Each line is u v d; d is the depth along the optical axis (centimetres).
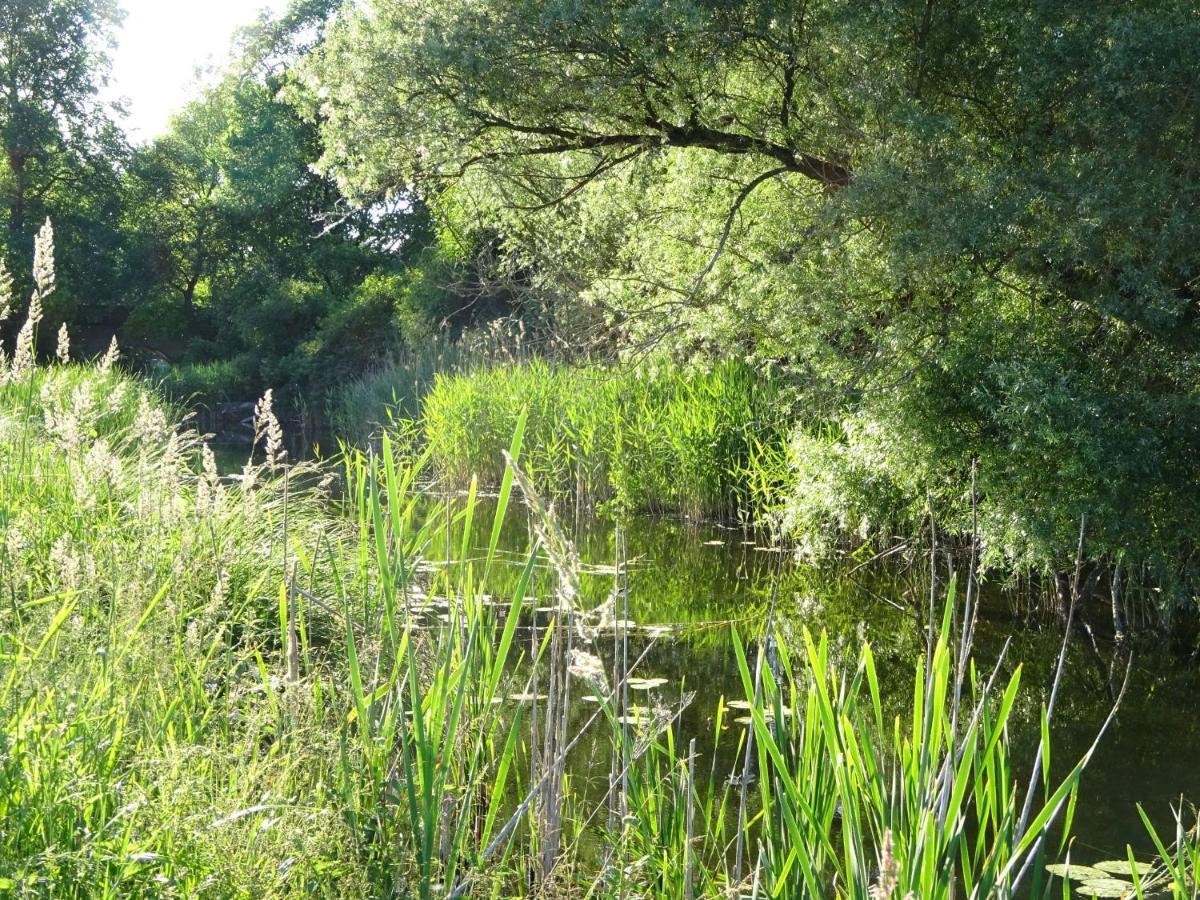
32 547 392
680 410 1438
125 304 3912
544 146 1386
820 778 254
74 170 3828
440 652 303
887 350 1049
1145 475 856
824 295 1096
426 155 1362
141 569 349
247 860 242
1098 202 905
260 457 2236
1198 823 305
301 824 259
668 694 660
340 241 4169
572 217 1638
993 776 246
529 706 577
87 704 270
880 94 1110
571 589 274
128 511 424
